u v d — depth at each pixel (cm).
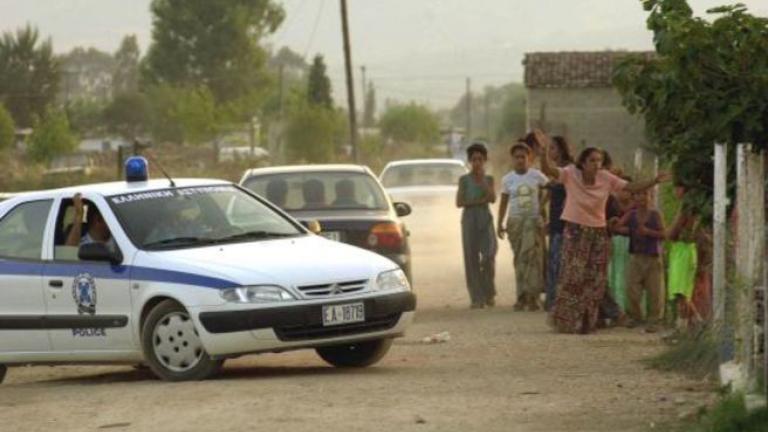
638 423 2067
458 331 3581
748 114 2545
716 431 1950
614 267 3725
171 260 2688
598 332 3488
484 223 4266
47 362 2839
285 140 17325
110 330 2738
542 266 4094
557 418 2114
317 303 2627
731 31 2552
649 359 2802
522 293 4100
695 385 2430
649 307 3600
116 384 2706
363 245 3850
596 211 3447
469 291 4284
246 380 2620
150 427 2127
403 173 6462
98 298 2748
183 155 18488
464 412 2172
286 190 3972
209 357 2633
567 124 13675
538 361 2862
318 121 17188
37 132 16575
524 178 4084
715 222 2516
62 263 2808
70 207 2866
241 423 2125
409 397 2327
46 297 2814
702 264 3123
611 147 13600
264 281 2617
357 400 2305
